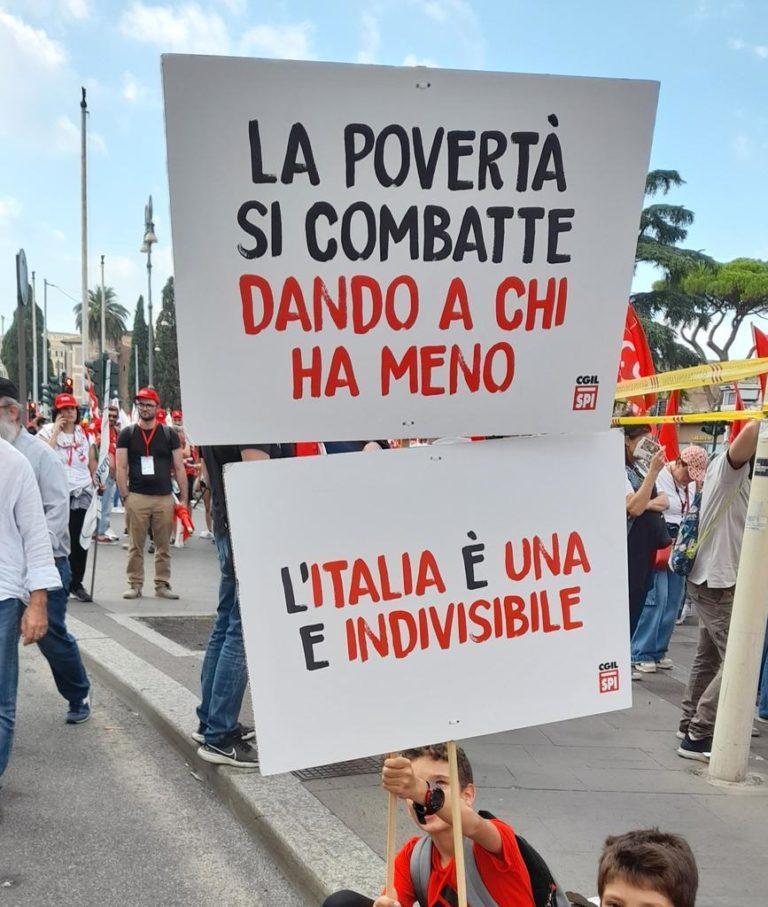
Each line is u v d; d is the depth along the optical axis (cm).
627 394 418
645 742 418
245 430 172
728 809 339
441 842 194
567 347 186
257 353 171
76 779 364
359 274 174
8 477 324
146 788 357
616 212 183
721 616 403
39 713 444
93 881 287
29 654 552
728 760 369
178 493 1084
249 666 174
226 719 352
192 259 165
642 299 2792
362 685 179
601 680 194
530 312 183
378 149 170
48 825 324
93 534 716
